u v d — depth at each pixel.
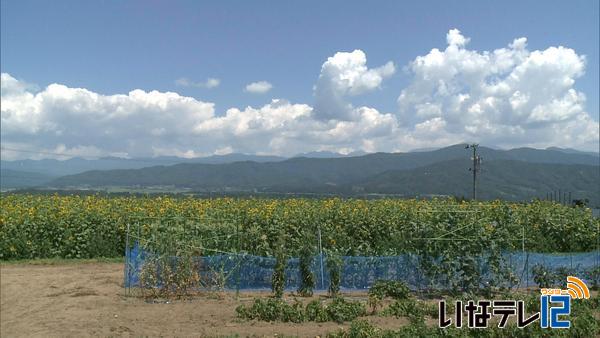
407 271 12.21
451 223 12.23
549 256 13.30
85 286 12.90
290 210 17.59
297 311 9.79
